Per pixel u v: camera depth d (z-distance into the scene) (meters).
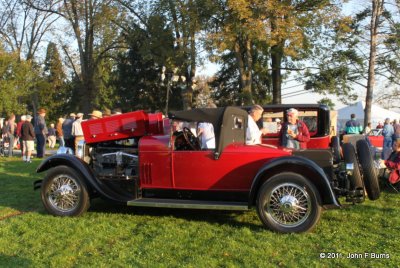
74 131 13.73
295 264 4.46
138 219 6.45
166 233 5.65
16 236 5.54
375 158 8.48
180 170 6.23
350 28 25.55
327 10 23.48
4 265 4.50
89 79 37.72
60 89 52.28
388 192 8.40
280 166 5.69
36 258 4.70
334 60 26.88
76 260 4.65
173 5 26.56
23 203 7.70
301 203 5.53
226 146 6.11
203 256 4.71
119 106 42.62
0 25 40.66
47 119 51.66
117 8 32.91
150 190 6.44
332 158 5.90
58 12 36.81
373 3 25.47
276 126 9.37
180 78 30.50
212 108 6.17
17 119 37.72
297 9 24.23
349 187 5.93
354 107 29.72
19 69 30.33
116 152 6.85
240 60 25.53
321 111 9.29
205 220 6.36
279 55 26.42
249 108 9.52
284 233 5.52
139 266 4.45
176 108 40.22
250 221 6.26
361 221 6.18
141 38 32.00
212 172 6.10
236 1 21.27
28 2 36.81
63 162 6.75
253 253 4.80
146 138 6.52
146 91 40.59
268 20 21.98
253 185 5.64
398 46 26.59
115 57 39.88
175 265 4.47
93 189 6.70
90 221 6.29
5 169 12.88
